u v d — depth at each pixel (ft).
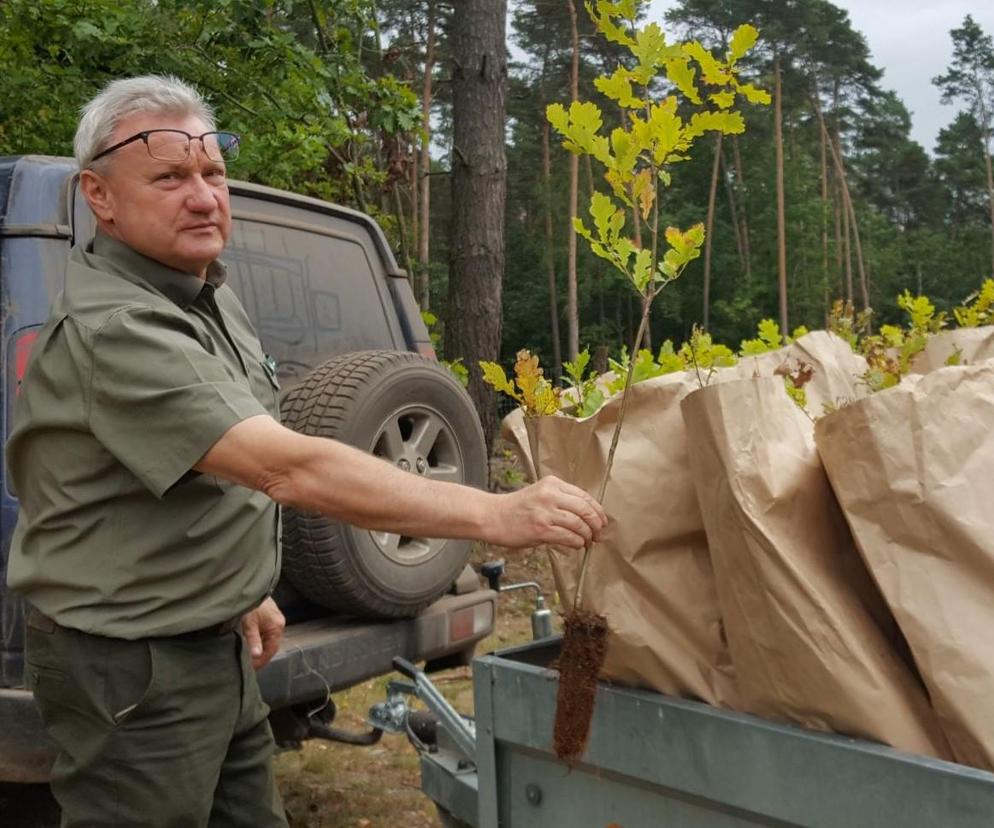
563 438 6.00
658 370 7.53
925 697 5.03
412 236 80.38
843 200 200.75
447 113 116.78
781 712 5.18
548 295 174.81
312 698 10.05
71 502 6.20
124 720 6.26
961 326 8.73
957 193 234.99
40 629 6.46
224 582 6.44
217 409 5.74
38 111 20.83
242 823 7.12
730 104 5.41
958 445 4.76
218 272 7.18
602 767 5.91
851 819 4.78
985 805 4.31
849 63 186.91
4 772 8.78
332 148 24.98
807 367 7.13
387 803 12.81
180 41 21.47
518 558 24.04
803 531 5.11
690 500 5.58
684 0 169.58
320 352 11.82
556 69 140.46
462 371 25.71
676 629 5.63
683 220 175.22
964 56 230.48
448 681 16.79
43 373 6.18
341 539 10.11
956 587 4.70
